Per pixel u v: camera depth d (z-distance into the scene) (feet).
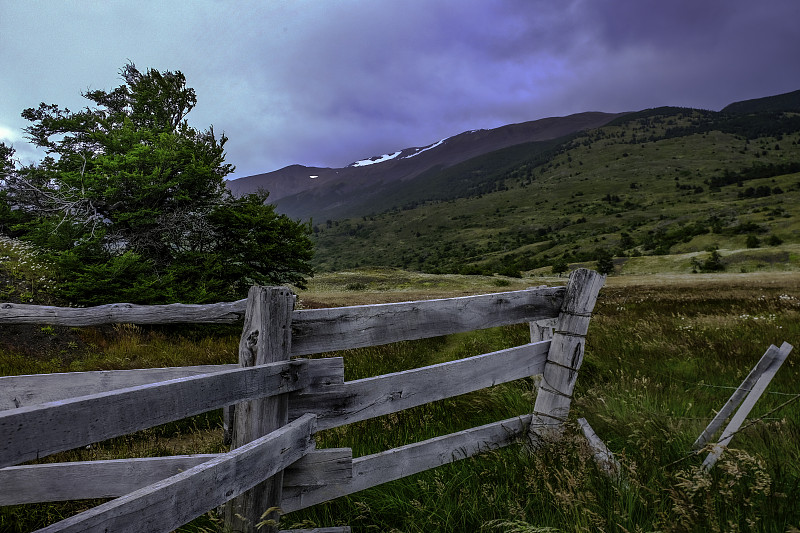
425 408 14.88
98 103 65.00
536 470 9.52
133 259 39.73
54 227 43.16
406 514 8.90
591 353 22.85
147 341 31.99
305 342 8.36
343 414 8.55
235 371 6.68
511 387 16.35
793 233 454.81
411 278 216.95
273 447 7.07
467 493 9.14
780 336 25.77
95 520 4.55
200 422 16.89
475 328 10.36
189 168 46.83
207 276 45.98
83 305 37.63
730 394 15.97
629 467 8.85
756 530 7.29
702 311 47.70
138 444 13.93
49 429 4.48
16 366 23.45
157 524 5.16
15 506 9.29
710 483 7.75
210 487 5.86
